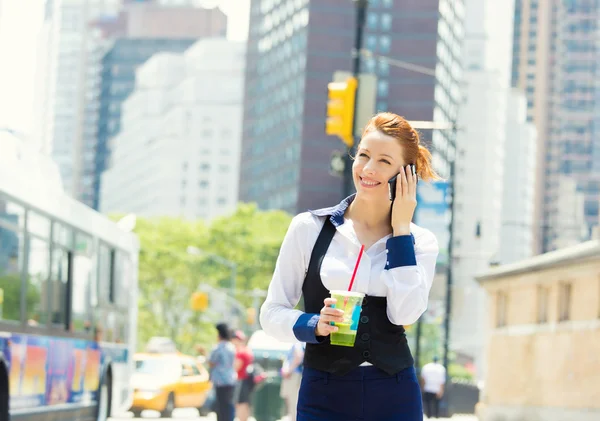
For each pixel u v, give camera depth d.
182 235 122.25
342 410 5.65
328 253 5.81
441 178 6.06
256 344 24.02
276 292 5.90
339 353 5.64
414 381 5.74
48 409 16.83
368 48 182.12
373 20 182.25
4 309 14.67
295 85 188.88
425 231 6.04
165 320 118.88
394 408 5.66
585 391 22.39
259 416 30.19
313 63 185.25
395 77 180.62
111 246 22.19
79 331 19.14
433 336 121.12
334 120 20.23
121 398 23.30
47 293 17.00
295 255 5.86
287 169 189.38
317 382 5.70
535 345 26.31
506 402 28.62
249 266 121.12
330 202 183.88
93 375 20.34
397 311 5.64
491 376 30.48
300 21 188.88
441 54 183.38
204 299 61.44
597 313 21.92
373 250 5.81
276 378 30.38
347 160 22.08
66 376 18.09
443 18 184.12
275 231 125.75
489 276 30.70
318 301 5.79
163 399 36.16
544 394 25.25
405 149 5.86
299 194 183.75
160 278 119.69
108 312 21.80
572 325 23.50
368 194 5.84
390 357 5.66
